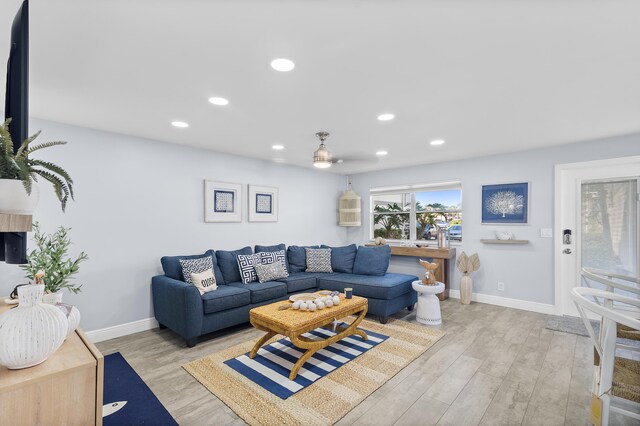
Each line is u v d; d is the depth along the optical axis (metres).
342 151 4.41
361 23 1.52
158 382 2.43
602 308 1.34
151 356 2.90
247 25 1.54
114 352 2.99
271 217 5.09
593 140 3.84
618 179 3.75
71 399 1.11
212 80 2.16
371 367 2.66
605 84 2.22
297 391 2.29
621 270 3.74
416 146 4.11
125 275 3.47
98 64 1.93
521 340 3.27
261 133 3.49
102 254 3.31
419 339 3.28
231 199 4.52
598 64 1.93
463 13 1.44
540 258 4.29
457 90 2.32
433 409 2.10
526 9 1.41
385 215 6.16
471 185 4.92
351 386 2.36
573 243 4.07
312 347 2.64
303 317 2.69
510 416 2.02
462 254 4.80
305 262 4.97
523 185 4.41
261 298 3.71
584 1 1.35
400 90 2.33
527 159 4.38
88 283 3.22
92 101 2.53
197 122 3.08
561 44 1.71
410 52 1.79
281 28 1.57
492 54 1.82
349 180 6.63
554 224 4.16
